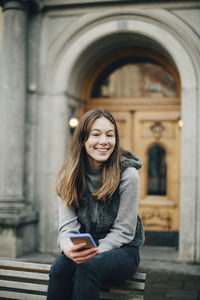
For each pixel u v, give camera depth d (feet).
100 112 7.02
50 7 19.35
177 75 21.04
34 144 19.45
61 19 19.44
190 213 17.48
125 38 19.75
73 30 19.21
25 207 18.63
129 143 21.72
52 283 6.25
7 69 18.71
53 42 19.53
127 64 22.00
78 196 6.89
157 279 14.69
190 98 17.69
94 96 22.41
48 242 19.16
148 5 18.26
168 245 20.18
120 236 6.55
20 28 18.81
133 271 6.51
